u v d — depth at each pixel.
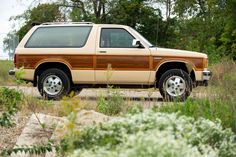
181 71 12.68
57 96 13.10
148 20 42.50
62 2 39.94
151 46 13.25
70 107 3.99
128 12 41.66
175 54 13.01
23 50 13.28
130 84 13.16
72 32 13.31
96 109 9.25
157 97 12.84
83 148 3.65
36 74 13.27
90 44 13.20
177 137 3.64
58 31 13.36
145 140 3.00
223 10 33.41
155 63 13.05
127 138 3.28
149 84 13.12
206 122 4.18
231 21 33.03
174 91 12.88
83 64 13.16
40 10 39.81
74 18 40.22
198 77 12.89
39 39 13.34
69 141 3.93
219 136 4.18
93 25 13.34
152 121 3.76
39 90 13.14
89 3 40.31
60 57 13.17
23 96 9.25
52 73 13.13
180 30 41.22
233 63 18.38
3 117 6.11
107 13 41.16
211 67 18.05
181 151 3.05
